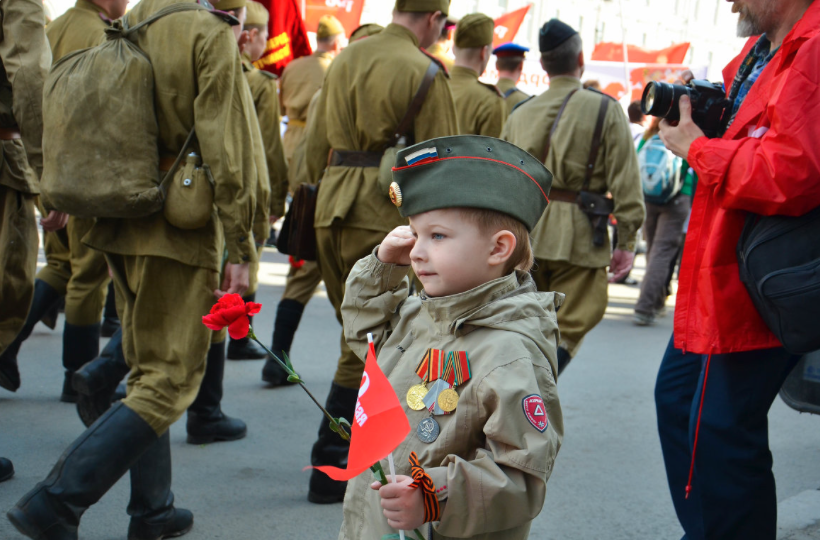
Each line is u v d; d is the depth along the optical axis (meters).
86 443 2.48
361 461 1.32
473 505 1.47
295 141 6.87
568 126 4.10
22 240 3.17
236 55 2.67
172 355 2.67
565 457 3.90
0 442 3.67
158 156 2.66
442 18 3.51
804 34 2.03
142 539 2.80
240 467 3.63
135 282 2.72
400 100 3.26
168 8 2.70
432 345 1.70
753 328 2.17
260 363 5.49
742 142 2.10
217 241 2.75
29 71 2.96
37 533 2.39
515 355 1.57
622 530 3.12
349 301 1.92
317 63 6.82
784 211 2.02
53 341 5.59
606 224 4.10
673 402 2.62
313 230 3.50
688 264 2.29
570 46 4.21
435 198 1.62
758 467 2.25
